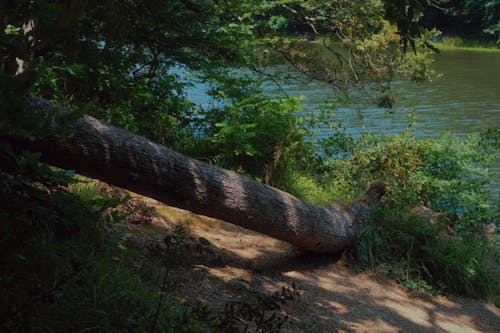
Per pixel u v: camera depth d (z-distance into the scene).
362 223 7.11
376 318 5.71
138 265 4.96
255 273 5.92
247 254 6.40
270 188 6.04
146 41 9.53
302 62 11.88
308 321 5.21
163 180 5.10
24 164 3.39
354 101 12.93
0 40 3.21
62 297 3.50
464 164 11.34
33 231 3.78
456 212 10.93
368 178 10.58
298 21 12.62
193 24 9.29
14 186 3.54
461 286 7.00
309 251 6.86
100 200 3.61
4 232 3.38
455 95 26.89
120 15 8.69
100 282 3.92
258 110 9.62
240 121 9.38
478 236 9.17
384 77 11.99
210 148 9.28
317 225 6.38
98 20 8.40
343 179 10.44
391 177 10.49
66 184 3.56
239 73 12.46
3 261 3.32
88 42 8.22
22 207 3.49
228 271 5.66
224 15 10.43
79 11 3.45
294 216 6.09
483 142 12.77
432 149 11.47
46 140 4.37
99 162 4.72
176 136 9.30
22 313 3.03
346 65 12.62
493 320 6.47
